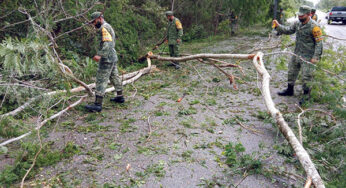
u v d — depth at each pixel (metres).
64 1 6.30
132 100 5.16
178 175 2.84
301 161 2.67
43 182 2.69
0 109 4.10
